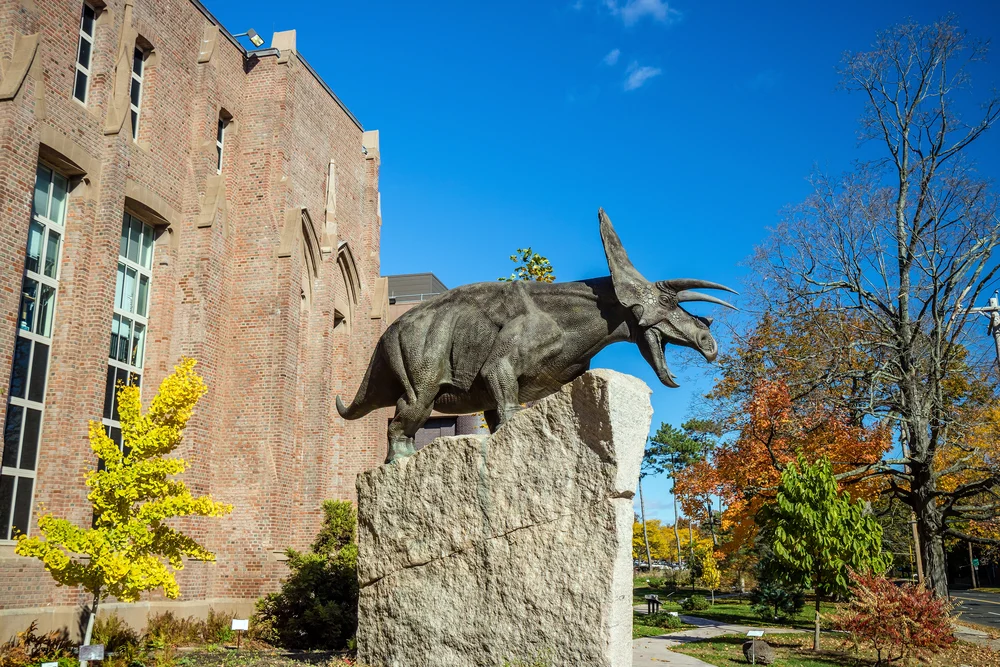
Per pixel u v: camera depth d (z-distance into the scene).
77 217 21.39
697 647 20.20
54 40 20.69
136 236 24.98
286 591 21.69
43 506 18.89
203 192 26.72
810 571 20.83
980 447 27.33
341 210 35.50
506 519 9.20
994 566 73.25
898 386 27.75
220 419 26.86
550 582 8.77
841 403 27.12
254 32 29.89
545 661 8.62
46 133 20.19
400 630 9.80
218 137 28.94
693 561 58.41
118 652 17.53
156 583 15.65
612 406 8.60
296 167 31.33
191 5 27.22
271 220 28.58
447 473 9.76
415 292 48.28
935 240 27.80
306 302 32.00
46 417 20.12
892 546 48.44
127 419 16.69
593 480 8.70
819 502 21.09
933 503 28.16
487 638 9.09
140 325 24.91
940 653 19.55
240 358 27.53
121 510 16.03
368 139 39.69
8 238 18.34
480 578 9.28
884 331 28.25
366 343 36.41
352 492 34.56
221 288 27.14
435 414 37.03
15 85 18.84
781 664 17.05
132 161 23.83
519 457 9.24
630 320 9.99
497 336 10.16
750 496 27.69
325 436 31.52
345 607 21.03
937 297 27.84
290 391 27.66
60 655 16.88
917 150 28.64
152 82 25.06
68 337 20.61
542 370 10.00
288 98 29.88
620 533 8.49
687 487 30.77
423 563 9.77
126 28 23.41
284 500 26.73
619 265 10.02
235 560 25.66
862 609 17.89
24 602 18.19
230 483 26.47
